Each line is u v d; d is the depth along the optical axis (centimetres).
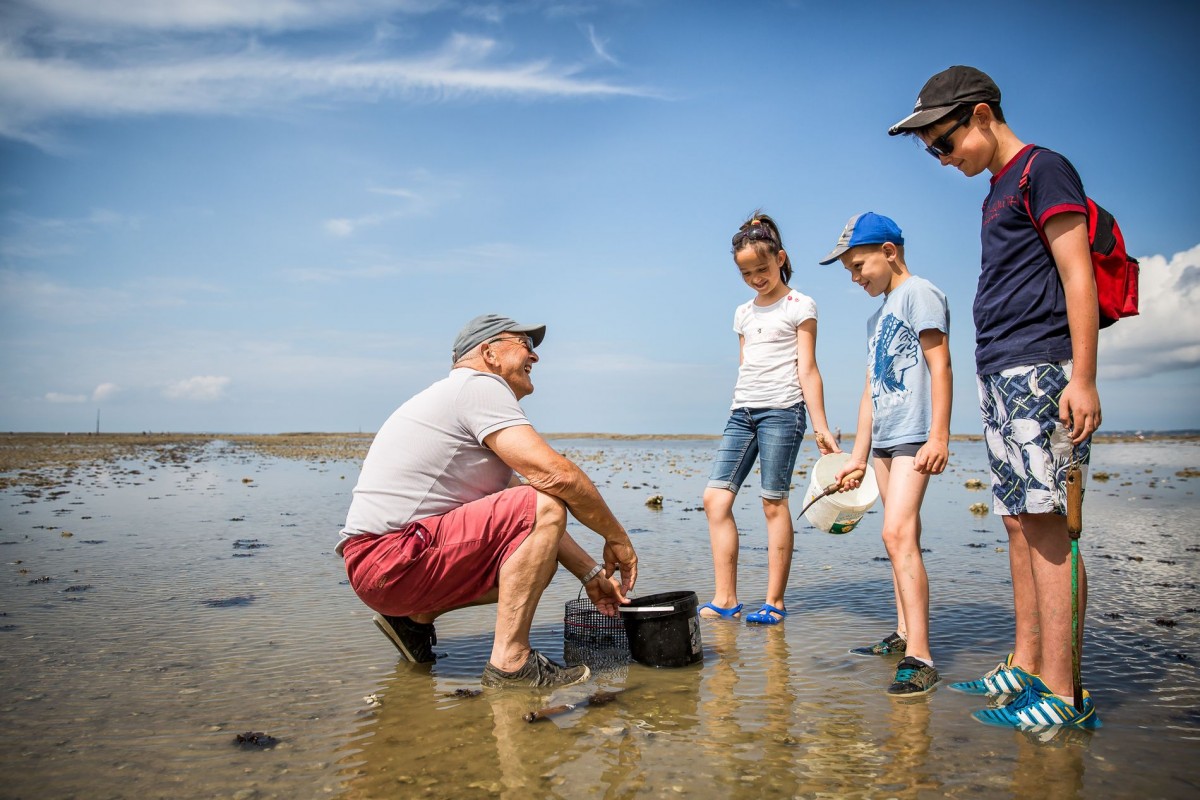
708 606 454
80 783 225
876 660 354
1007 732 262
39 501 997
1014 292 284
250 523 804
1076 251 262
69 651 359
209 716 280
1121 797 213
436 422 321
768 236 455
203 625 406
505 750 249
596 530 335
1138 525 784
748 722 273
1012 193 285
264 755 245
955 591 484
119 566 564
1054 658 275
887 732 263
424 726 270
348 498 1075
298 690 309
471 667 342
